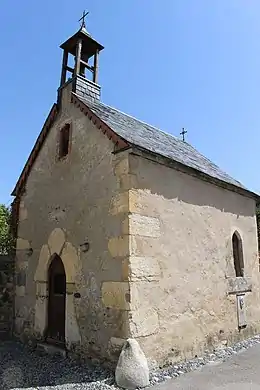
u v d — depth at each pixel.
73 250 7.10
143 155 6.50
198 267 7.44
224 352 7.26
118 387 5.14
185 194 7.48
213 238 8.11
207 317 7.41
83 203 7.12
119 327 5.81
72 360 6.52
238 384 5.29
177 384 5.28
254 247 9.80
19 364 6.46
